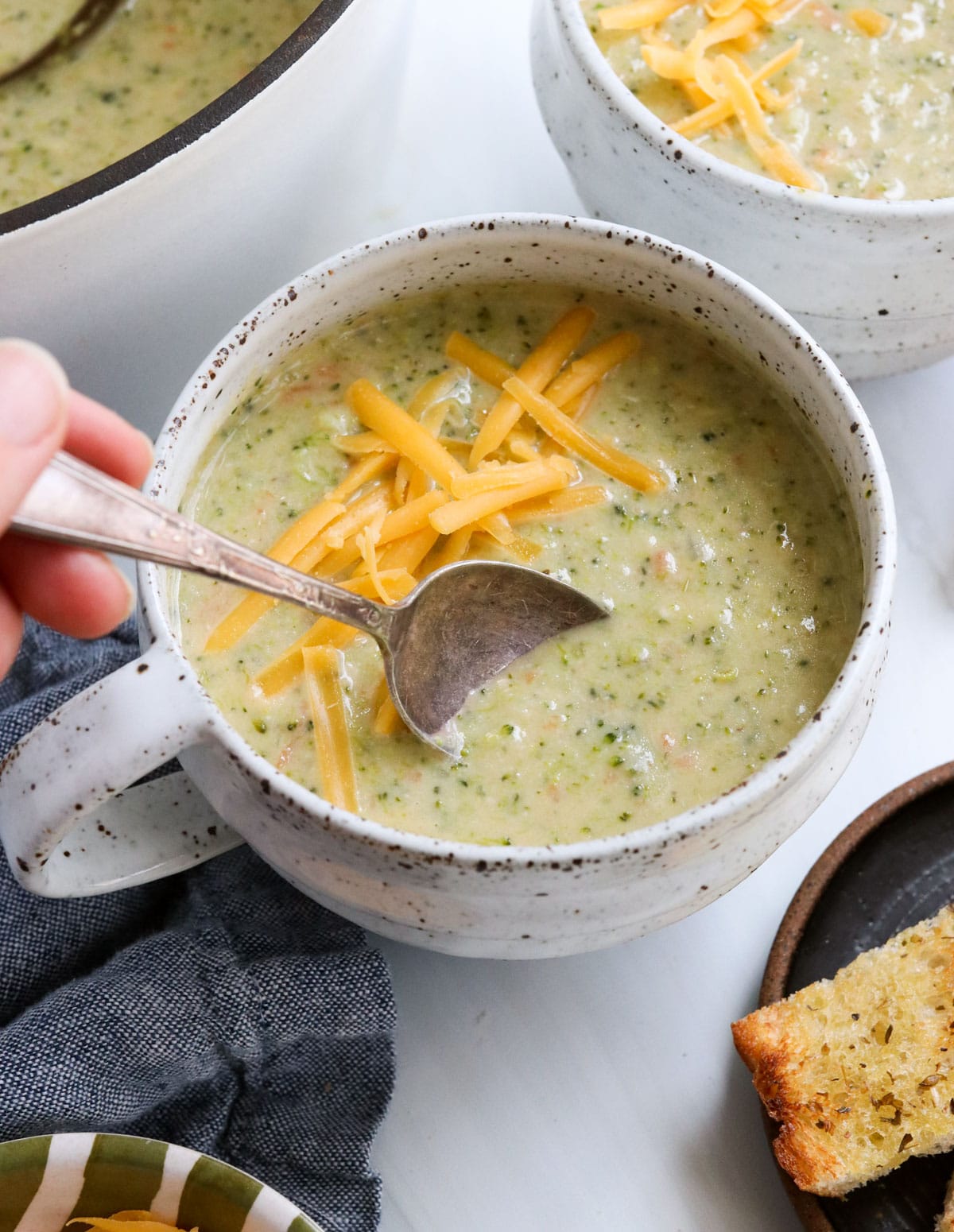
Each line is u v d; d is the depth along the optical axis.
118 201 0.42
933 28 0.48
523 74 0.53
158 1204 0.41
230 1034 0.42
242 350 0.41
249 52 0.49
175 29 0.49
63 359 0.45
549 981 0.45
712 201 0.44
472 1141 0.43
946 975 0.43
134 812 0.41
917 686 0.47
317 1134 0.43
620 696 0.41
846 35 0.48
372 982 0.43
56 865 0.40
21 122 0.48
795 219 0.44
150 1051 0.42
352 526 0.42
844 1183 0.41
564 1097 0.44
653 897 0.39
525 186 0.52
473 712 0.41
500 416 0.43
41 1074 0.42
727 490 0.43
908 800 0.44
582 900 0.38
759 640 0.41
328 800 0.40
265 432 0.43
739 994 0.44
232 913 0.44
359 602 0.39
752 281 0.46
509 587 0.41
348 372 0.44
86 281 0.43
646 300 0.43
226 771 0.38
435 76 0.53
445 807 0.40
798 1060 0.42
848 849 0.44
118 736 0.37
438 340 0.44
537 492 0.42
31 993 0.44
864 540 0.40
